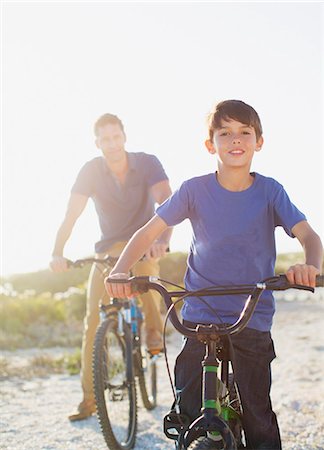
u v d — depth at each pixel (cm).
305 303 1920
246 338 418
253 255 425
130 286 402
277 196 425
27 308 1617
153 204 711
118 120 677
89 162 700
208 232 427
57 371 1074
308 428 659
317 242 409
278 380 902
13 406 827
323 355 1073
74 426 711
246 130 423
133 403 638
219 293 384
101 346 609
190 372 418
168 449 622
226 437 351
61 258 660
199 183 432
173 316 384
